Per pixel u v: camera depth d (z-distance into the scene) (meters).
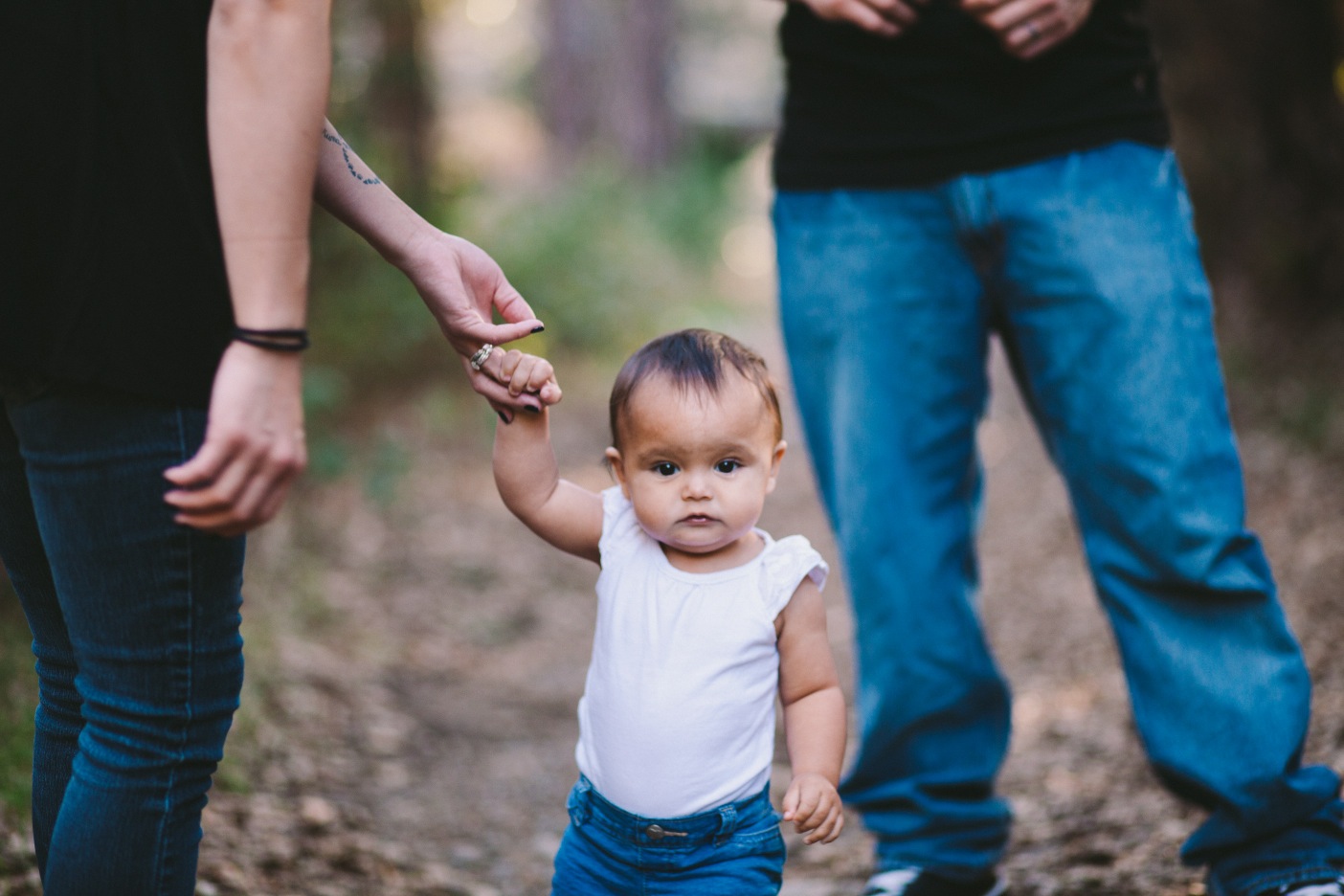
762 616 1.74
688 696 1.72
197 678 1.52
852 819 3.15
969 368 2.37
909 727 2.34
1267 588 2.13
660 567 1.78
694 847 1.74
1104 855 2.63
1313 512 4.57
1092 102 2.20
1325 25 6.55
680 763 1.72
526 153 22.39
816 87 2.39
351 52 7.85
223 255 1.44
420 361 8.30
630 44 18.83
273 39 1.37
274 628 4.41
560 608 5.41
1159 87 2.31
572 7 18.62
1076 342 2.19
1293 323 6.70
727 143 25.33
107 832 1.48
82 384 1.42
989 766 2.39
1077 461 2.23
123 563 1.46
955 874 2.32
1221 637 2.12
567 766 3.73
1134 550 2.18
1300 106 6.61
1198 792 2.15
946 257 2.31
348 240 7.17
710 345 1.79
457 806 3.36
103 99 1.40
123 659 1.49
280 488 1.43
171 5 1.42
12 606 3.98
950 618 2.34
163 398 1.43
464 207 9.45
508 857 3.06
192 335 1.43
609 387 9.50
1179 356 2.14
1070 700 3.73
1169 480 2.11
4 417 1.54
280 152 1.38
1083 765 3.22
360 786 3.40
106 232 1.39
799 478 7.46
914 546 2.32
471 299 1.80
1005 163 2.21
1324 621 3.62
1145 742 2.21
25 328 1.38
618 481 1.82
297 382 1.42
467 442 7.31
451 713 4.10
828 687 1.79
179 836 1.53
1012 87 2.21
